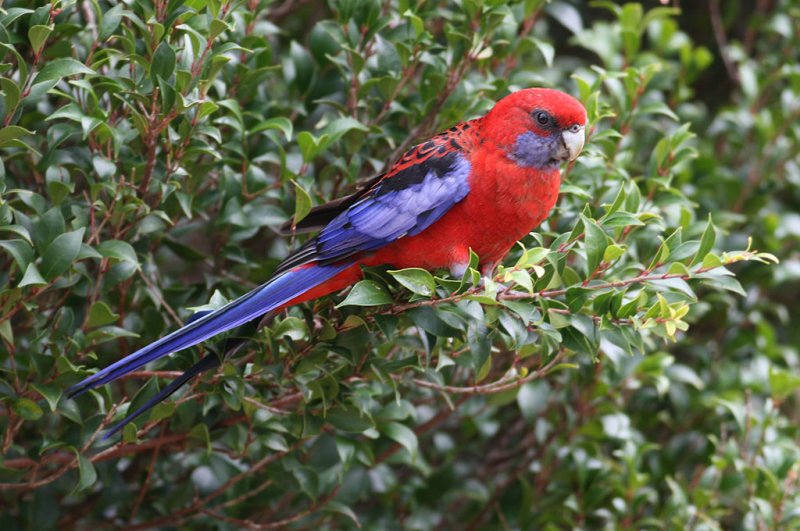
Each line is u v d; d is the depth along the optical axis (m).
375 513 10.16
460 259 7.21
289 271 7.08
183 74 6.91
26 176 8.30
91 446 7.52
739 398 10.52
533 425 9.41
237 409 7.25
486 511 10.60
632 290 8.13
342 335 6.94
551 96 7.01
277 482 8.48
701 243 6.46
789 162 11.87
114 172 7.20
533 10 8.98
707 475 9.91
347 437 8.16
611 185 8.43
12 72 7.70
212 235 8.72
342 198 7.62
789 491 9.20
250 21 8.32
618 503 9.62
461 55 8.41
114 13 7.11
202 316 7.11
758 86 12.25
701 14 14.31
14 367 7.18
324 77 9.28
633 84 9.02
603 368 9.52
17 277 7.00
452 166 7.10
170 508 9.00
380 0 9.25
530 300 6.67
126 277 7.55
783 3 12.69
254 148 8.38
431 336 7.04
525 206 7.08
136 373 7.48
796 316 13.21
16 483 8.03
